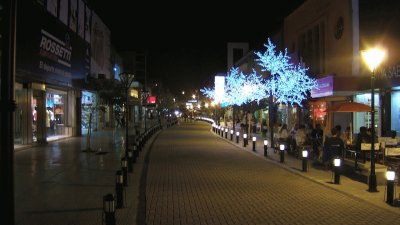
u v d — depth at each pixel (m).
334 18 27.58
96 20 39.97
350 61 24.97
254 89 37.75
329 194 12.14
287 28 38.62
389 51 20.59
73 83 30.23
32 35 21.92
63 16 27.94
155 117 94.12
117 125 48.72
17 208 9.59
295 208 10.25
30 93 23.44
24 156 19.59
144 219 9.00
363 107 18.50
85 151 21.67
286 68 35.03
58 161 17.97
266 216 9.41
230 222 8.88
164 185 13.30
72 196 10.96
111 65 51.72
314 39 31.66
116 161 18.22
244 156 22.19
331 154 17.08
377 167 14.02
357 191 12.47
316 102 28.89
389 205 10.62
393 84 19.61
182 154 22.94
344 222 8.93
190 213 9.65
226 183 13.82
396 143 16.56
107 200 6.91
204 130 51.84
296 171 16.58
